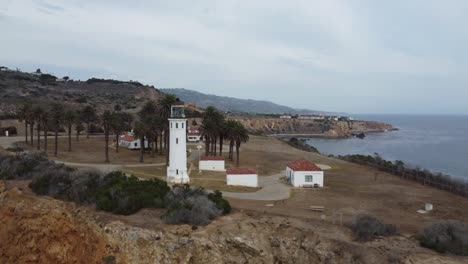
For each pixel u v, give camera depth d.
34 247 38.34
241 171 62.78
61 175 49.56
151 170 71.44
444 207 51.06
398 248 35.56
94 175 50.25
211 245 36.81
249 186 61.69
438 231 36.56
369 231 37.81
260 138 158.12
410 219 44.88
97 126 136.50
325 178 71.75
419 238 37.47
